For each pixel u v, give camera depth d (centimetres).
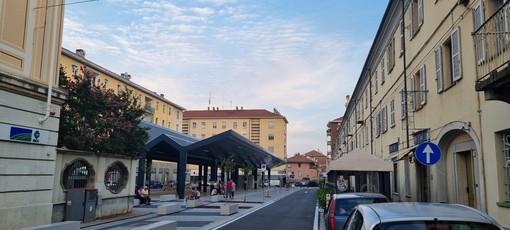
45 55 1420
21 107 1294
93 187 1734
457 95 1202
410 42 1755
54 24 1451
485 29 896
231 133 3422
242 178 6638
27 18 1355
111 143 1834
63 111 1697
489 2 994
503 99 785
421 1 1576
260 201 3294
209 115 11438
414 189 1734
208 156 4678
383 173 2522
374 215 446
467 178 1289
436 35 1390
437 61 1377
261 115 11238
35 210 1330
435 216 418
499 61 847
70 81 1783
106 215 1828
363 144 3566
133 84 6588
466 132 1145
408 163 1881
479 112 1048
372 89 2977
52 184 1430
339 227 923
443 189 1395
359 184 3462
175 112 8644
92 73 1870
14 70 1286
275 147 11000
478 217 420
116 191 1930
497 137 964
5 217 1209
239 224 1727
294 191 5784
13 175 1255
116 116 1931
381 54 2525
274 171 11075
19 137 1274
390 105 2228
